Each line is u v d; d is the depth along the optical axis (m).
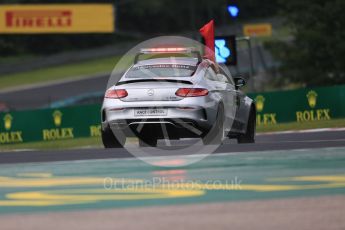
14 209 21.97
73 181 27.97
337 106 93.81
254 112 50.66
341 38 157.38
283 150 38.38
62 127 96.38
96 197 23.94
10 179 29.12
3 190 26.05
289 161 32.81
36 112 96.25
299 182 26.31
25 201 23.45
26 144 84.38
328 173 28.53
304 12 162.50
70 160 36.59
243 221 19.30
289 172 29.11
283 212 20.52
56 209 21.77
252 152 37.62
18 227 18.95
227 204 22.02
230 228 18.42
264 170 29.89
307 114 94.31
